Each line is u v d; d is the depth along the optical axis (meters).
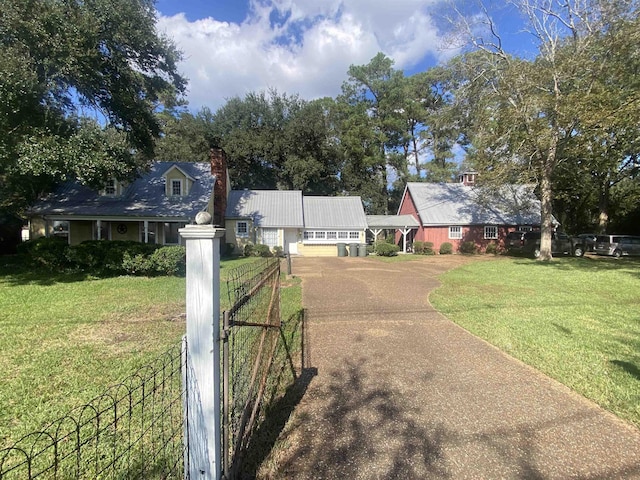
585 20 15.99
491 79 19.06
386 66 37.69
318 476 2.60
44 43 10.30
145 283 11.14
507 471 2.64
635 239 22.31
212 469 2.14
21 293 9.36
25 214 18.23
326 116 39.03
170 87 15.27
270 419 3.38
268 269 4.96
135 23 12.55
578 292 9.91
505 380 4.24
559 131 16.92
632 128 14.40
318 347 5.39
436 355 5.06
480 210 27.88
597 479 2.55
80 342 5.50
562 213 30.61
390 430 3.20
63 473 2.60
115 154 12.62
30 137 10.74
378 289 10.48
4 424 3.27
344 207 28.02
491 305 8.23
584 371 4.45
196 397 2.12
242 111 34.94
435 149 37.47
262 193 27.95
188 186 20.80
